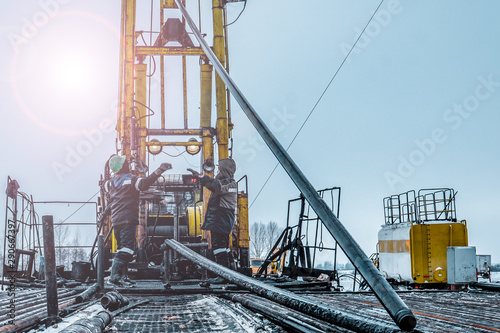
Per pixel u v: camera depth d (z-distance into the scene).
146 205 11.47
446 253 15.57
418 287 16.11
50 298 3.48
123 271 7.40
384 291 1.96
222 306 4.84
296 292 7.21
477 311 4.38
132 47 13.35
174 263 9.72
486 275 24.11
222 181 8.71
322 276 10.16
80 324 3.06
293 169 2.80
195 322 3.78
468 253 15.24
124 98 13.16
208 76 13.86
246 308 4.68
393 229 17.64
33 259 9.61
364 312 4.00
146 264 10.14
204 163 12.17
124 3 14.29
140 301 5.48
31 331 3.31
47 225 3.52
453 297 6.50
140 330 3.41
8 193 8.63
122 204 7.35
